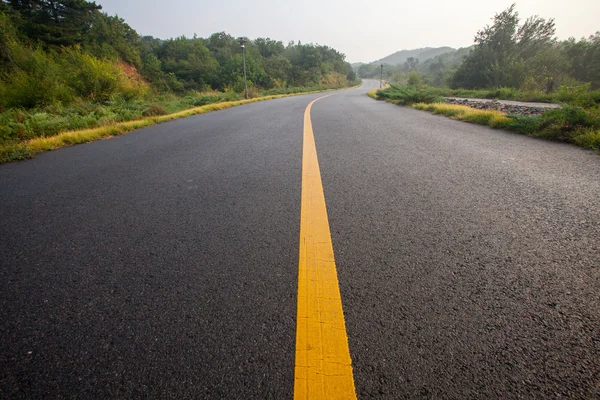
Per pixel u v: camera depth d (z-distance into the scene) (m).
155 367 0.88
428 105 10.27
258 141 4.69
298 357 0.89
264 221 1.83
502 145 3.91
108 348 0.94
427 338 0.93
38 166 3.56
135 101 11.26
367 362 0.86
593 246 1.42
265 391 0.80
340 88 60.38
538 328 0.95
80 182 2.83
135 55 35.41
